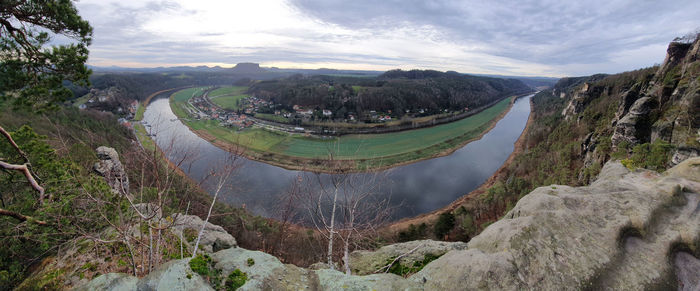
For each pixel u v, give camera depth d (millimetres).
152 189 9836
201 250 12938
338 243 12766
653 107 37812
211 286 5398
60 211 9555
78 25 9844
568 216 6633
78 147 12555
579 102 86500
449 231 38750
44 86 10008
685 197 6887
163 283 5027
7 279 9977
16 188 12359
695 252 5672
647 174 8641
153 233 10812
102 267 9641
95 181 10922
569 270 5355
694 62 35094
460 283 5375
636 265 5414
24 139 11539
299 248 15172
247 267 5949
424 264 8633
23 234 9992
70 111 46531
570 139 67000
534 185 48438
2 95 9508
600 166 41750
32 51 9508
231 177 13453
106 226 11352
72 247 10305
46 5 8945
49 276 9352
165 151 10719
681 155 24188
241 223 21359
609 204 6902
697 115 29875
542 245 5945
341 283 5625
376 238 12125
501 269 5430
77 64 10242
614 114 54750
